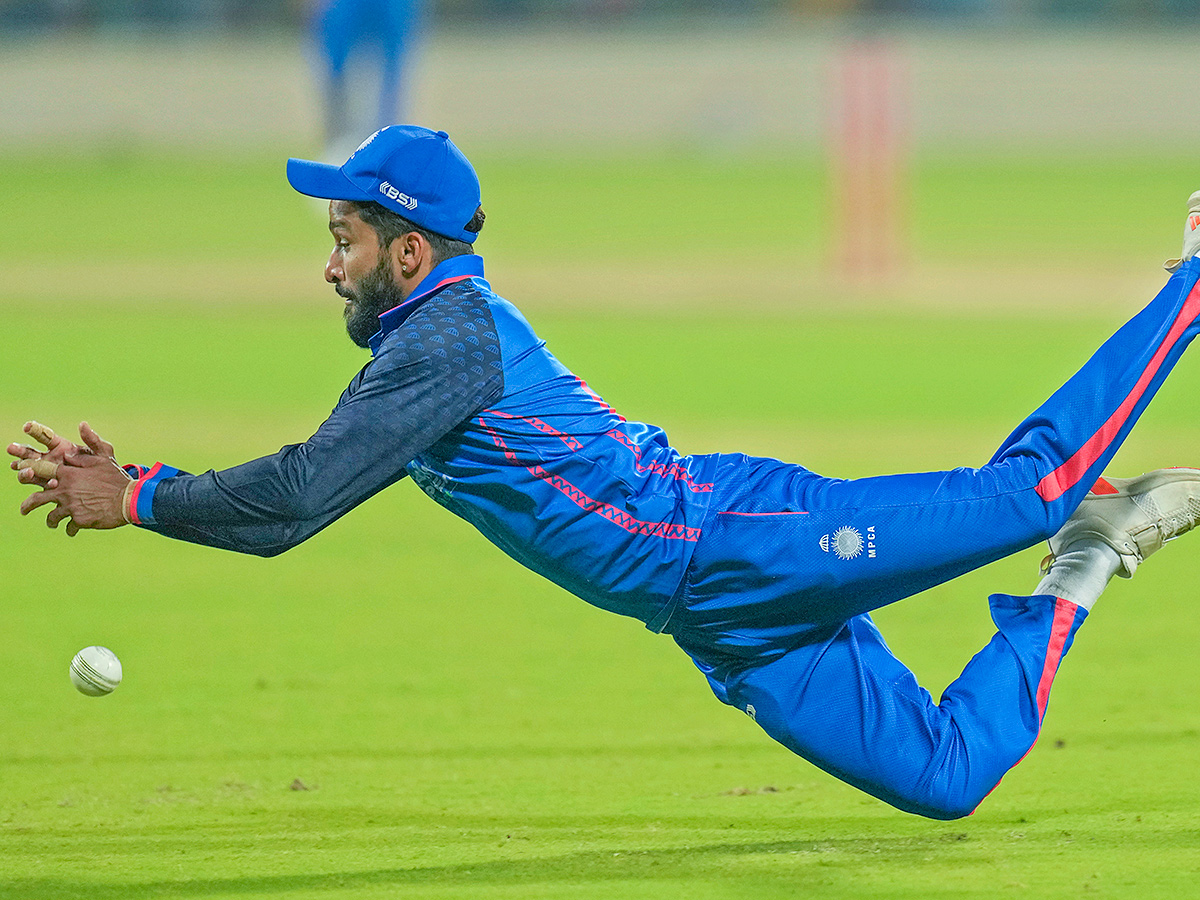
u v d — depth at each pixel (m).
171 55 149.88
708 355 59.50
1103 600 26.92
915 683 14.84
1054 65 148.62
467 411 13.83
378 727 20.34
